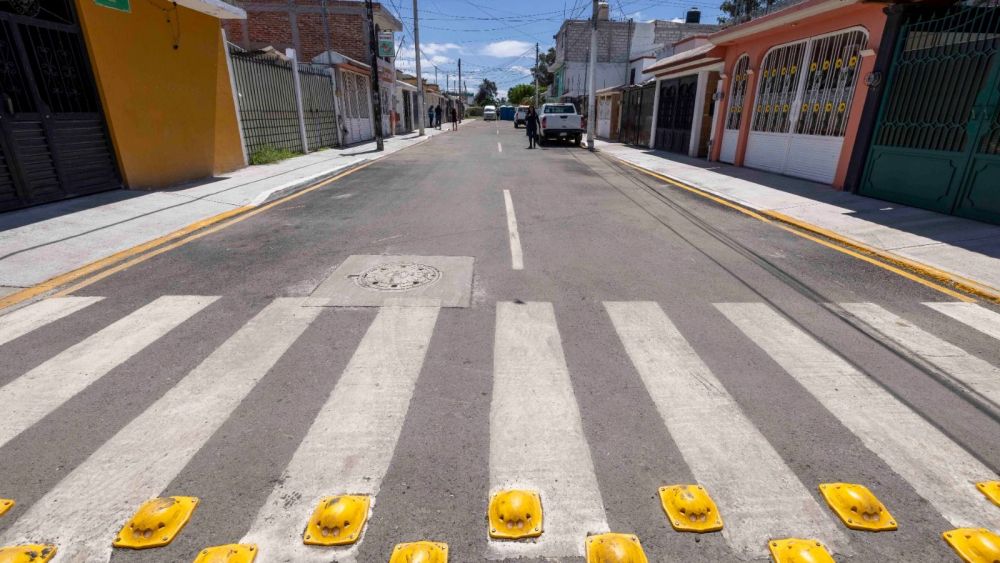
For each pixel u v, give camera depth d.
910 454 2.57
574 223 7.45
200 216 7.48
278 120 15.33
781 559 1.98
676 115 18.48
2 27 6.74
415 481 2.37
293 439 2.63
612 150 20.36
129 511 2.19
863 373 3.33
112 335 3.77
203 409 2.88
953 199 7.14
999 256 5.55
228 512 2.18
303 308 4.27
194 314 4.14
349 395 3.02
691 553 2.02
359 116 24.34
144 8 8.89
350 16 26.19
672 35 40.12
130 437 2.64
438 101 54.41
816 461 2.51
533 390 3.09
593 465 2.48
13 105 6.96
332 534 2.08
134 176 8.87
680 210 8.48
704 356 3.53
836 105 9.95
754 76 12.85
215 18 11.04
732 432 2.72
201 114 10.66
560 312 4.24
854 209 7.89
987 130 6.59
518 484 2.35
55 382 3.14
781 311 4.32
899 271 5.38
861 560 1.99
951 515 2.20
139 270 5.21
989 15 6.90
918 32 7.88
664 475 2.42
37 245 5.79
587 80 40.16
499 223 7.39
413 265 5.41
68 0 7.62
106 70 8.18
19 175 7.06
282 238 6.46
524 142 25.30
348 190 10.09
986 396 3.08
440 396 3.02
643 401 2.99
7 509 2.18
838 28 9.60
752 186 10.31
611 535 2.08
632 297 4.59
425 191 10.05
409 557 1.97
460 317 4.11
